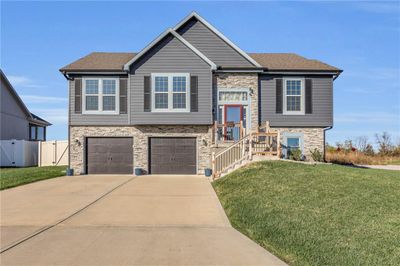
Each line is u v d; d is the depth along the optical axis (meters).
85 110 23.09
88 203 13.32
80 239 8.76
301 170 16.19
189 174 23.05
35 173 22.23
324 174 15.18
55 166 28.80
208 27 24.02
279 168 16.73
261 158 19.36
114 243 8.41
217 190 15.71
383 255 7.02
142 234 9.20
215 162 19.44
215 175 19.20
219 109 23.42
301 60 25.77
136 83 22.55
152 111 22.52
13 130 35.00
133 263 7.07
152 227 9.92
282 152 23.70
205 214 11.49
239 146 20.33
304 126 23.97
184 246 8.16
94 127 23.14
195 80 22.61
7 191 15.93
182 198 14.21
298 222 9.41
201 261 7.18
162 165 23.14
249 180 15.36
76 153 23.08
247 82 23.56
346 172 15.94
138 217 11.12
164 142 23.22
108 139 23.25
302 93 23.98
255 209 11.17
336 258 6.95
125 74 23.05
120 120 23.12
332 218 9.53
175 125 22.97
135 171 22.78
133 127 23.12
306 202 11.30
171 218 10.98
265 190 13.34
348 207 10.38
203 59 22.66
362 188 12.60
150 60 22.58
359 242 7.75
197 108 22.56
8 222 10.53
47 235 9.13
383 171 18.92
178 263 7.07
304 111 23.98
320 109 24.05
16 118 35.62
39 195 14.98
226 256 7.48
